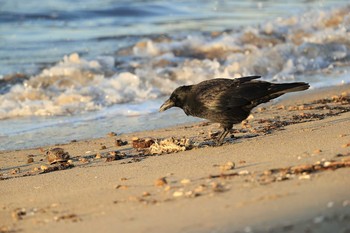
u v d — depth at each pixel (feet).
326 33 78.89
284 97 56.75
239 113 39.60
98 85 62.49
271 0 109.29
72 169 38.14
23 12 94.22
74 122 53.62
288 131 42.47
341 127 41.57
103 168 37.22
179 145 40.09
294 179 28.81
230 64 69.41
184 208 26.45
